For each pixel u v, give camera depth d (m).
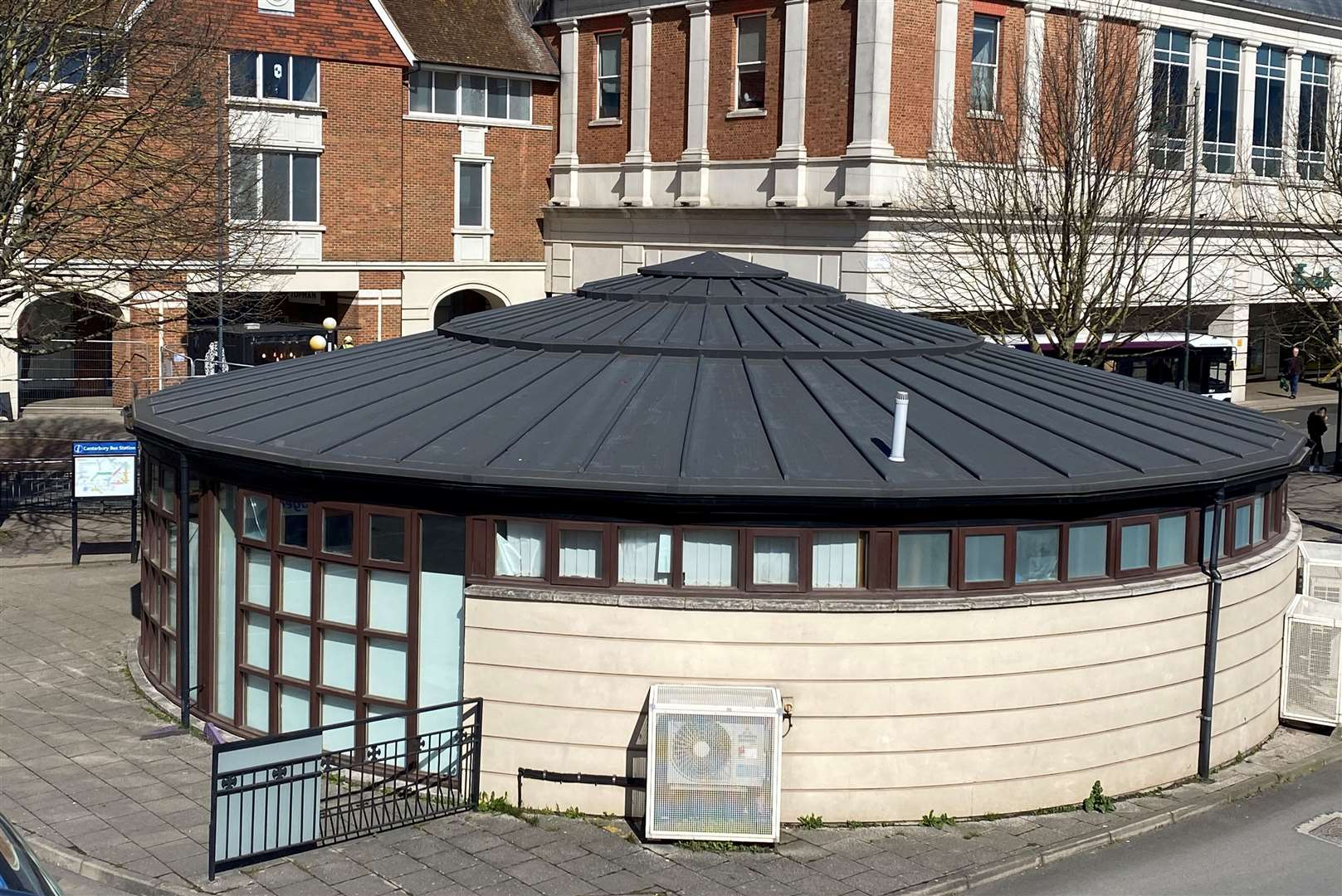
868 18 39.44
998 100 39.84
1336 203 45.25
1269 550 18.08
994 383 18.62
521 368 18.44
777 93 43.00
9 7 27.58
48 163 28.89
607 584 15.14
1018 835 14.97
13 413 41.31
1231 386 52.75
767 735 14.32
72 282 31.98
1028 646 15.36
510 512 15.30
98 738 17.89
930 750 15.22
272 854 14.24
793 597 14.98
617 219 48.56
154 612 20.05
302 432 16.89
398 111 46.84
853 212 39.91
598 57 49.84
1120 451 16.23
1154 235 38.16
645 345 18.56
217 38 34.06
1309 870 14.43
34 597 25.33
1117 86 35.69
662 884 13.68
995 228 35.56
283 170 44.53
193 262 37.16
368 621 16.28
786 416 16.58
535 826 15.05
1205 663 16.61
